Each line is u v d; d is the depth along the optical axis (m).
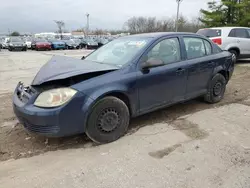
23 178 2.44
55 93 2.78
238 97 5.21
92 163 2.70
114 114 3.13
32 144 3.16
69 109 2.79
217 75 4.64
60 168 2.61
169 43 3.81
